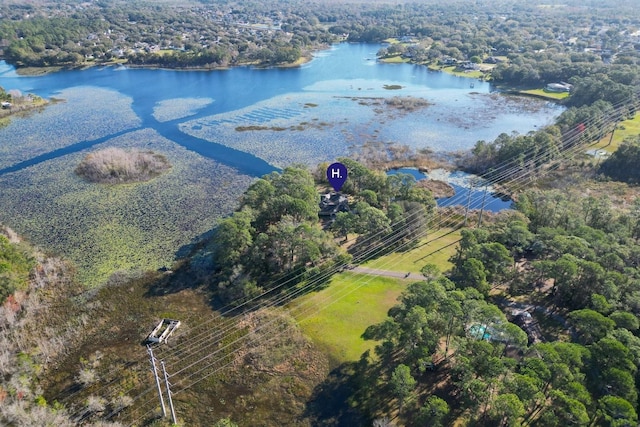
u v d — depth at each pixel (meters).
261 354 65.44
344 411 56.53
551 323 68.50
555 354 51.16
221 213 104.81
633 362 52.16
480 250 75.88
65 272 83.50
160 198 111.25
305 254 80.31
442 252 89.19
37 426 52.69
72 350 66.69
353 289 78.44
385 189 103.56
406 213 93.19
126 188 115.94
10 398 56.94
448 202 112.25
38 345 66.62
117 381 61.44
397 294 76.88
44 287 78.88
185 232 97.19
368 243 90.00
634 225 84.25
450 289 65.06
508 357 55.53
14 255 79.56
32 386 60.22
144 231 97.31
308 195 95.25
